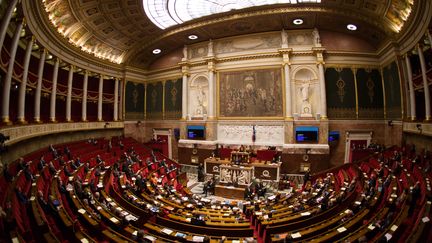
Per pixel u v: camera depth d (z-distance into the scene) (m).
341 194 9.47
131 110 23.56
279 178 16.44
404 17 13.55
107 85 23.28
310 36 18.58
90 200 8.09
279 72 18.89
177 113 22.78
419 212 6.62
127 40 20.88
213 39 21.09
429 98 12.18
